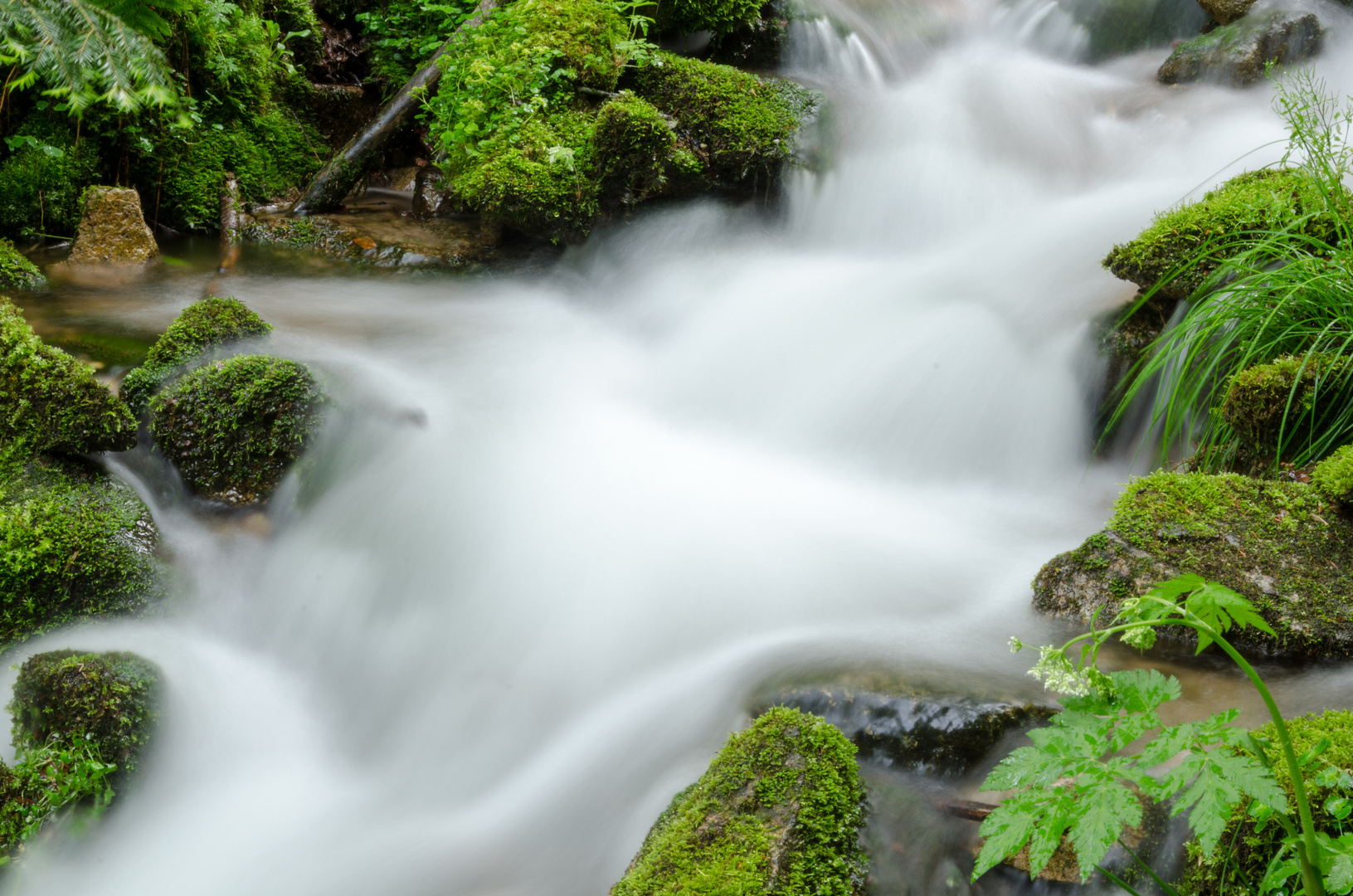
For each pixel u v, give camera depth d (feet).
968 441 15.05
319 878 8.82
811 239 21.56
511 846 9.00
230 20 23.15
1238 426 11.76
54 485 11.66
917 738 8.23
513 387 15.78
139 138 21.01
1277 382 11.13
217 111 23.04
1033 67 25.81
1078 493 14.26
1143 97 23.56
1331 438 11.04
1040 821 5.21
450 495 12.96
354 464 13.19
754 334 17.43
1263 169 14.92
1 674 10.39
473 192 19.30
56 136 20.26
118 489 12.01
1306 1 23.47
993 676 8.94
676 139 20.30
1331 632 8.87
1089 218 18.63
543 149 19.51
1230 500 10.19
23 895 8.54
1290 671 8.80
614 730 9.68
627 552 11.94
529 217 19.47
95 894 8.91
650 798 8.71
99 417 11.96
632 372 17.39
